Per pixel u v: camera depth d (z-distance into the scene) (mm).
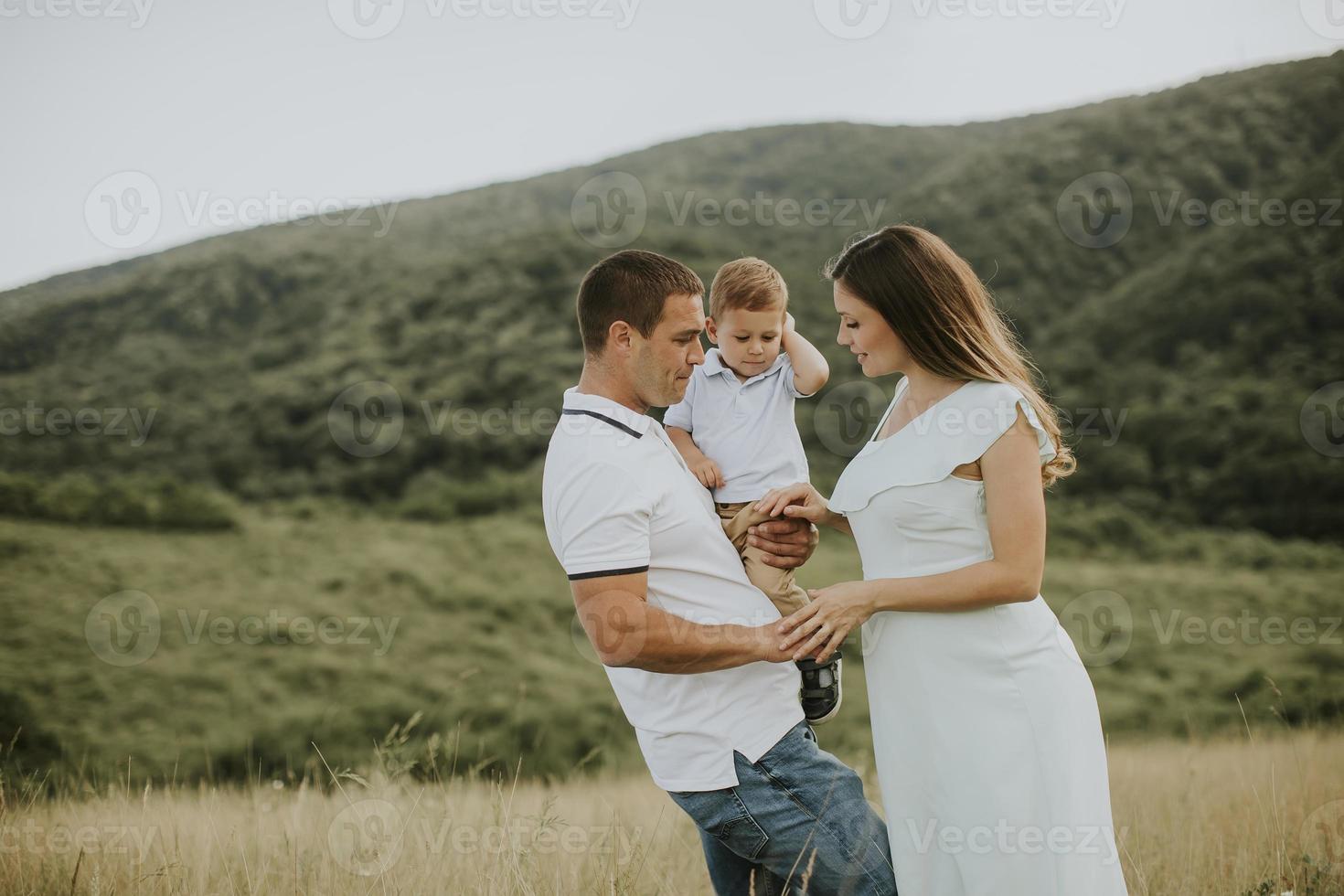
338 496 45250
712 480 2508
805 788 2115
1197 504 41344
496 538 40438
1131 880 2990
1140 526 39031
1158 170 58688
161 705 24109
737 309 2510
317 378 50844
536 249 58625
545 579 36406
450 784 3977
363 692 25312
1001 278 55062
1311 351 45250
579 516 2047
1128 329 50094
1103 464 43719
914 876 2137
